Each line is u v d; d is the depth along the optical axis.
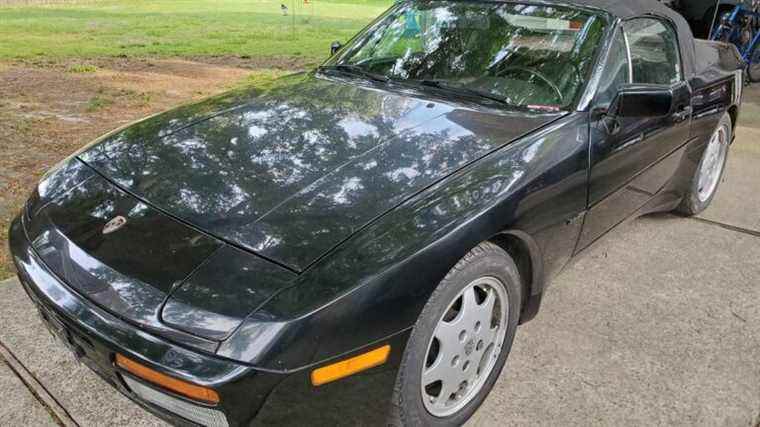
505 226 2.07
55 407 2.20
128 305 1.72
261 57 9.91
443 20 3.17
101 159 2.38
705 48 3.82
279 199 1.97
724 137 4.01
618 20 2.88
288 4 20.73
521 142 2.35
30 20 15.43
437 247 1.85
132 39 11.98
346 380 1.71
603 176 2.61
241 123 2.52
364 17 16.72
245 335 1.60
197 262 1.77
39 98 6.61
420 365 1.89
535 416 2.22
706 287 3.13
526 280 2.42
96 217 2.04
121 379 1.78
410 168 2.13
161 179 2.14
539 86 2.69
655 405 2.29
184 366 1.60
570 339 2.68
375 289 1.72
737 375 2.47
